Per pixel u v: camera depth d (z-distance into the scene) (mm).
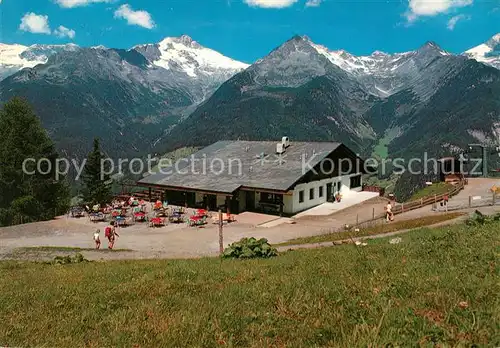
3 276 16188
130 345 6477
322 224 37219
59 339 7066
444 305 6617
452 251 11852
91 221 39469
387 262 11539
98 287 11617
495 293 7035
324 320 6648
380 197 52406
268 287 9508
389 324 5941
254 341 6152
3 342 7129
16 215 48875
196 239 31719
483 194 46188
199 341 6320
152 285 11133
